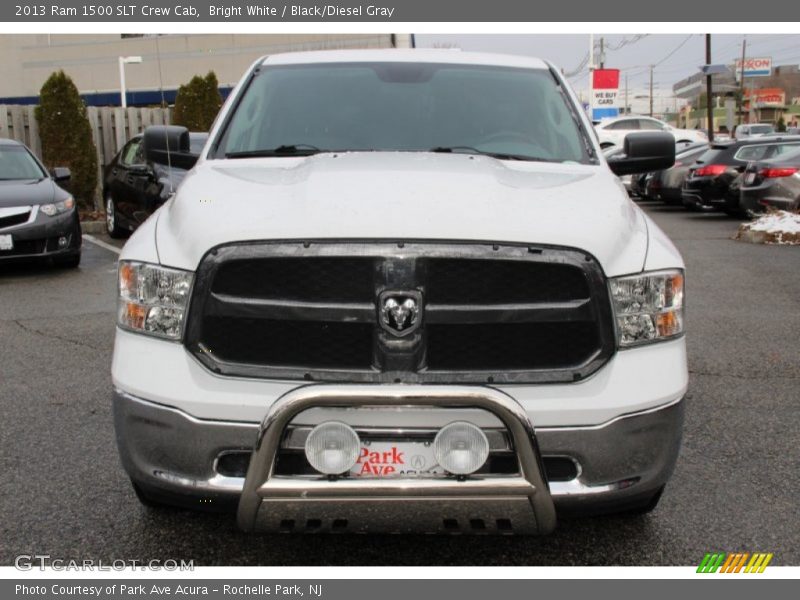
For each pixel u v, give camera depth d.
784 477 4.07
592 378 2.82
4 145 11.08
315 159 3.74
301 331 2.81
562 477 2.87
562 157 4.07
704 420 4.89
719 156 18.09
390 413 2.72
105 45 29.67
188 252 2.88
